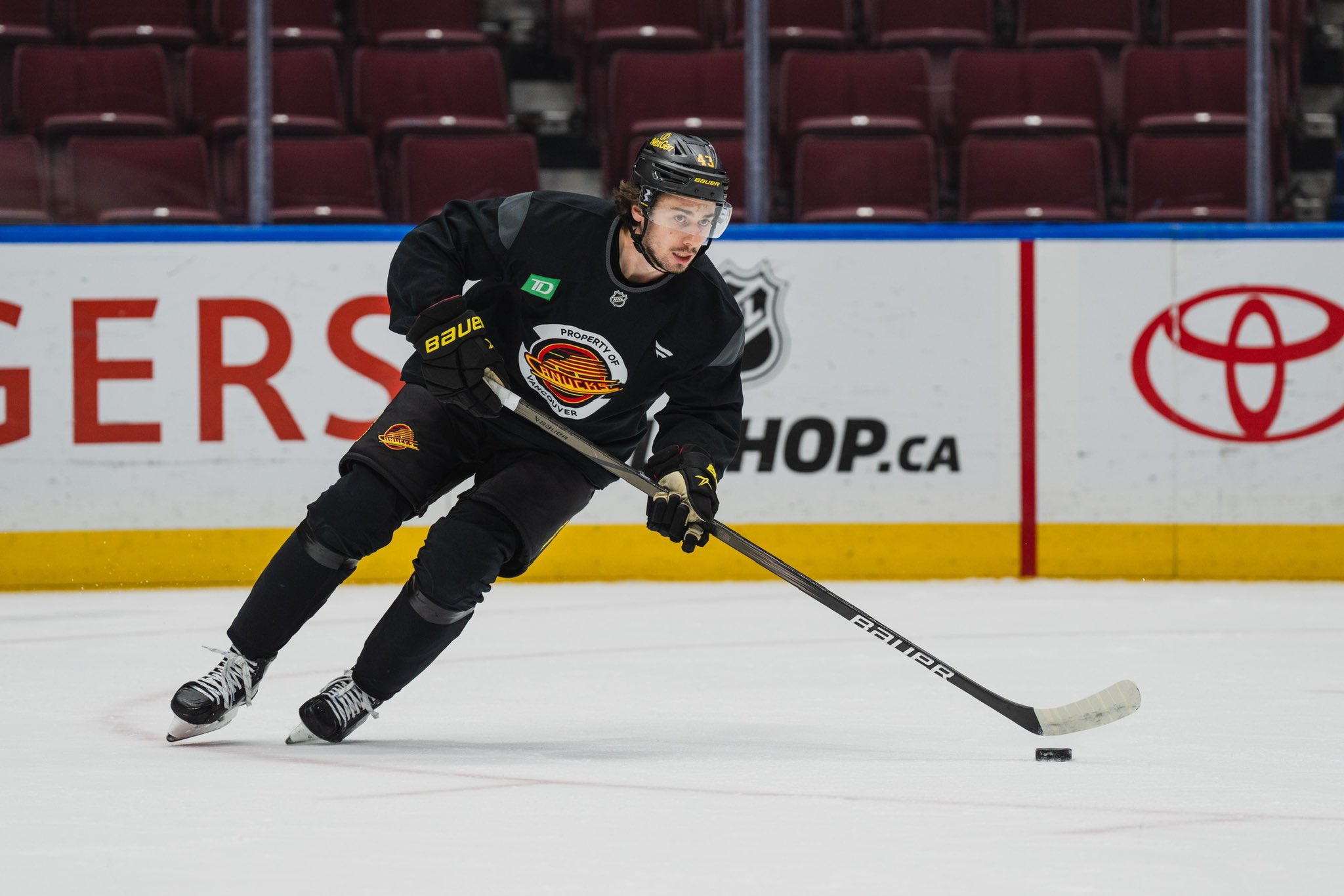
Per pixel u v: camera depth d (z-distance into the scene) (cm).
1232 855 594
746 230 1769
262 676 866
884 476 1773
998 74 2284
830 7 2370
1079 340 1770
